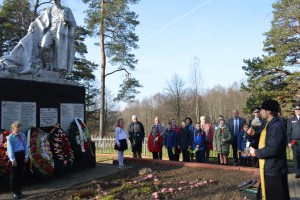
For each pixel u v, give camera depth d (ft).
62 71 38.83
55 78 37.22
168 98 168.66
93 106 139.33
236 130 44.42
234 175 34.09
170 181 31.53
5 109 30.32
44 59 37.04
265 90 85.25
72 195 26.78
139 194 26.61
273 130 17.40
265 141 17.76
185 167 39.11
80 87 40.42
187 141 44.42
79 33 102.73
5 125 30.27
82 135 37.50
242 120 44.78
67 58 38.60
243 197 23.97
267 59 85.66
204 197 25.81
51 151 33.09
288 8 80.69
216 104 234.38
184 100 170.09
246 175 33.94
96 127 142.92
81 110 40.40
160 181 31.04
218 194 26.55
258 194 23.06
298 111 35.17
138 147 46.44
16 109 31.40
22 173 28.35
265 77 84.58
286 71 85.35
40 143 31.48
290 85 82.89
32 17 85.15
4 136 28.43
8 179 28.84
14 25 93.81
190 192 27.32
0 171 27.89
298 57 84.79
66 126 37.68
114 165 42.47
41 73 35.12
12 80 31.19
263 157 17.42
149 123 215.92
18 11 94.94
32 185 30.68
